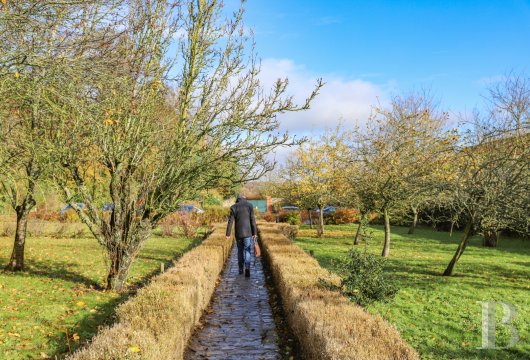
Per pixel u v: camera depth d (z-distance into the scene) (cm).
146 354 346
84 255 1480
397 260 1509
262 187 4475
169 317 442
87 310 705
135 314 459
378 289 636
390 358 344
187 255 954
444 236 2623
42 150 729
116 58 642
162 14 827
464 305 818
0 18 484
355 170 1698
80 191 805
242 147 805
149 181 809
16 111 657
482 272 1255
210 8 830
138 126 796
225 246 1370
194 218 3034
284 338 598
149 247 1822
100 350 352
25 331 584
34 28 536
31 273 1038
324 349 381
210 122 818
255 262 1409
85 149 801
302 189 2495
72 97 616
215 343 576
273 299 836
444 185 1066
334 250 1747
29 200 1063
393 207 1600
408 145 1490
